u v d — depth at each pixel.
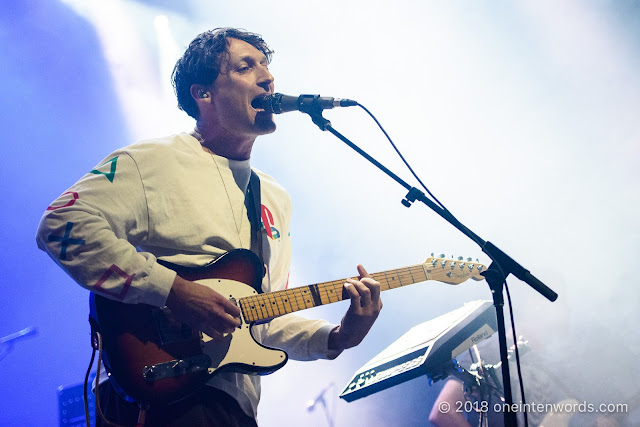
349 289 2.64
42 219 2.29
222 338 2.37
